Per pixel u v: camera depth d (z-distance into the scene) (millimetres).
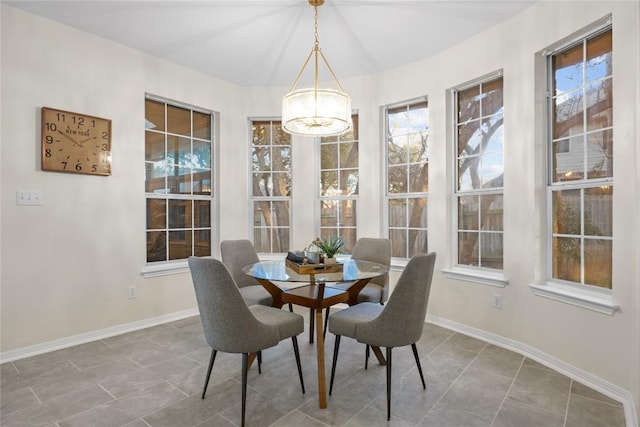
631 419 1867
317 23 2891
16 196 2668
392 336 1969
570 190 2510
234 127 4168
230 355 2727
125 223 3270
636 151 1939
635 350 1905
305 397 2102
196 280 1929
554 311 2482
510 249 2842
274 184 4367
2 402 2045
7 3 2609
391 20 2852
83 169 2982
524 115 2727
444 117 3371
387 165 3955
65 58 2902
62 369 2475
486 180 3158
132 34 3070
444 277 3379
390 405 1926
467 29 2994
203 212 4020
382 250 3225
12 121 2648
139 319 3363
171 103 3705
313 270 2391
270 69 3801
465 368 2477
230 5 2643
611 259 2244
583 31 2328
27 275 2721
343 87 4047
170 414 1927
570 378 2328
